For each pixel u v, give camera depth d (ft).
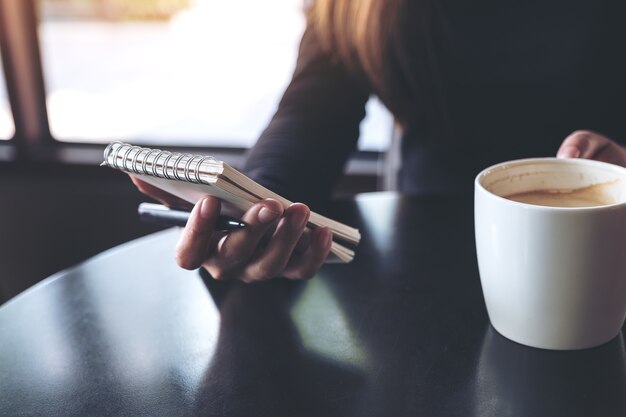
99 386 1.87
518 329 1.97
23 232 6.59
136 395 1.83
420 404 1.76
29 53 6.36
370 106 6.65
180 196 2.07
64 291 2.39
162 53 7.29
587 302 1.86
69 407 1.79
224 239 2.05
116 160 1.94
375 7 3.15
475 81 3.47
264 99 7.11
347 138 3.04
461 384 1.83
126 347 2.05
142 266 2.54
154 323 2.17
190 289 2.37
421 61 3.39
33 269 6.71
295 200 2.64
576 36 3.37
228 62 7.23
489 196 1.87
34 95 6.46
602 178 2.07
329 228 2.07
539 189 2.14
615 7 3.34
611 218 1.76
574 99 3.43
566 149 2.37
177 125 6.79
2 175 6.45
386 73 3.27
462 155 3.52
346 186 6.01
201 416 1.74
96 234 6.51
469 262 2.48
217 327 2.13
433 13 3.39
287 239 1.98
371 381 1.85
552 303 1.87
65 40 7.34
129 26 7.25
